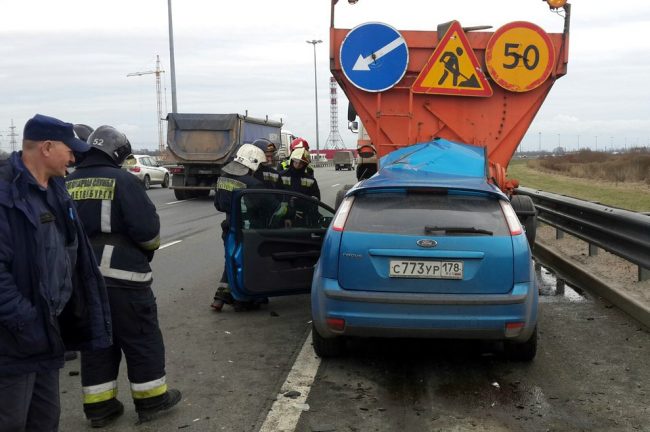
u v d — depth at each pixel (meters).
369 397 4.21
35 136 2.71
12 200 2.58
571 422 3.78
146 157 30.39
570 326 5.75
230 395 4.28
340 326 4.43
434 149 6.50
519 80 7.82
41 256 2.64
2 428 2.61
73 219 2.92
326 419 3.86
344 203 4.73
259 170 7.17
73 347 3.13
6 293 2.52
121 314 3.77
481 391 4.29
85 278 3.07
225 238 6.47
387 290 4.35
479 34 7.88
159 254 10.52
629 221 6.42
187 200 22.64
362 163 11.24
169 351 5.25
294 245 6.11
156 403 3.90
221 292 6.59
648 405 4.01
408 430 3.70
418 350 5.18
